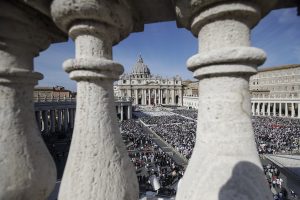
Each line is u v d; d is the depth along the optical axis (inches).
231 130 67.6
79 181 75.6
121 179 79.0
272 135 1462.8
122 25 84.6
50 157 92.0
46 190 87.7
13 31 81.4
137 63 5826.8
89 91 79.4
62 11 74.7
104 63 77.9
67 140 1416.1
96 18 75.7
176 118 2721.5
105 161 77.1
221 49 66.7
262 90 3420.3
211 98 70.5
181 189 74.5
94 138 77.4
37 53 95.6
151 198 509.4
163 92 4931.1
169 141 1384.1
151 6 89.1
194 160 73.1
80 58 77.2
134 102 4817.9
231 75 68.2
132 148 1269.7
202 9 70.1
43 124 1764.3
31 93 89.9
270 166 821.2
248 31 71.3
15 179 78.0
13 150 79.3
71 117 2091.5
